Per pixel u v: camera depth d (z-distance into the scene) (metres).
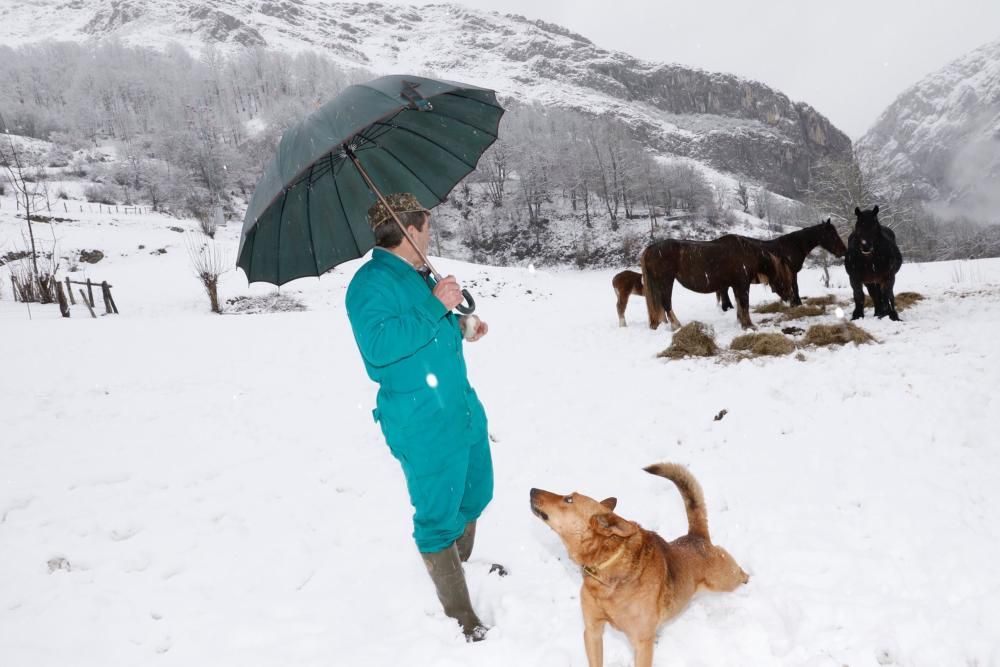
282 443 7.01
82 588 4.18
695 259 11.25
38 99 182.12
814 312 11.32
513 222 106.94
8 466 6.39
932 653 2.90
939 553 3.64
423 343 3.06
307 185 3.54
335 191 3.67
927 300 11.80
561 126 153.38
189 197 85.19
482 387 8.99
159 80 185.88
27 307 23.30
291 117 135.50
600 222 106.38
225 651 3.48
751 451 5.51
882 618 3.15
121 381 10.20
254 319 17.56
